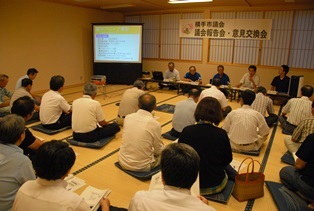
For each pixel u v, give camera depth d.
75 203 1.14
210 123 2.09
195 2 6.28
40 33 6.47
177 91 6.84
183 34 7.86
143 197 1.05
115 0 6.30
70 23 7.25
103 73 7.98
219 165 2.13
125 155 2.62
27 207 1.12
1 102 4.41
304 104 3.71
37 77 6.56
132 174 2.55
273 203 2.21
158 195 1.04
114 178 2.54
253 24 6.89
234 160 2.97
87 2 6.68
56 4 6.75
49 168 1.13
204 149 2.06
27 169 1.60
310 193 2.11
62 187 1.19
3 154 1.55
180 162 1.04
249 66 6.44
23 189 1.17
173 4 6.91
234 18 7.14
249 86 6.02
